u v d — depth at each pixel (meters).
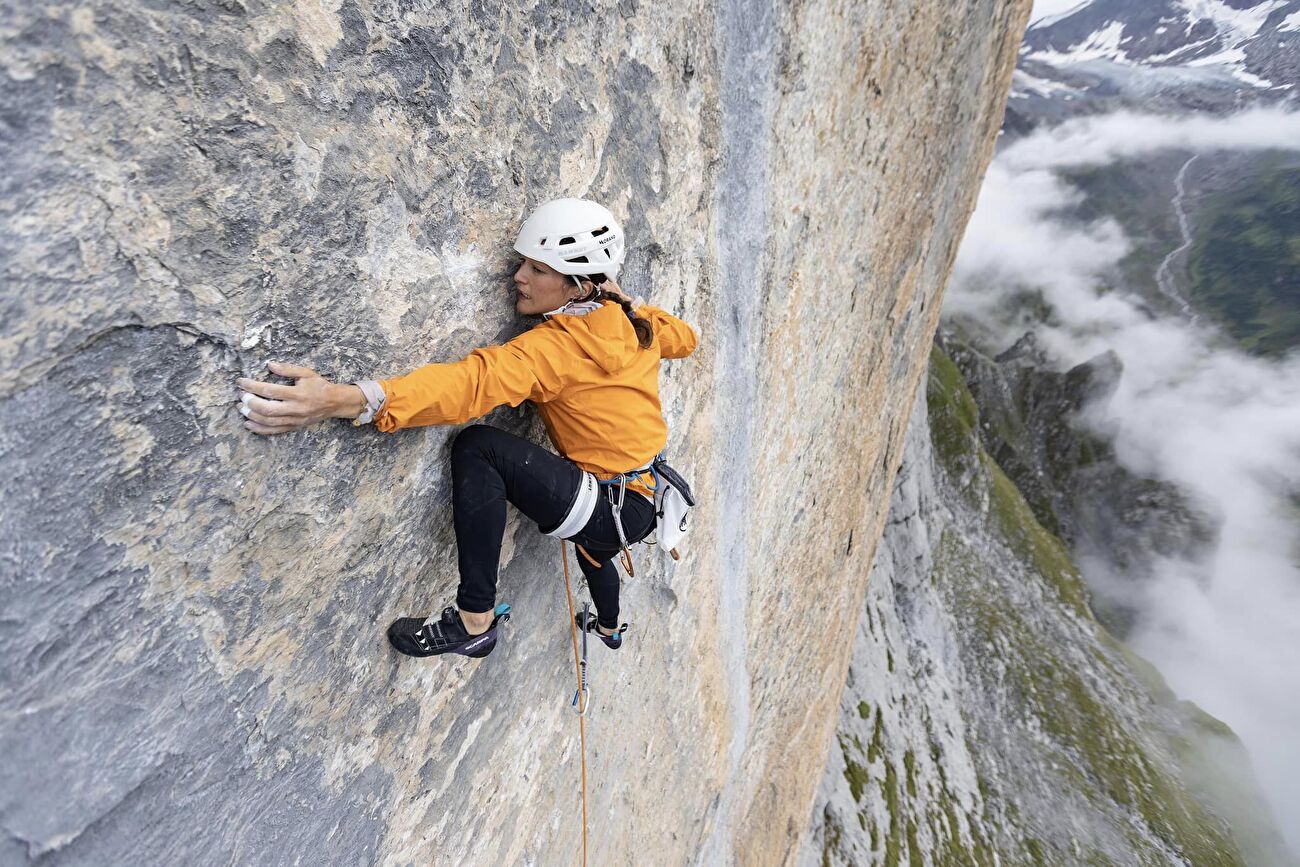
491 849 3.46
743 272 4.36
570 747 3.96
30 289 1.29
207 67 1.45
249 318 1.66
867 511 10.51
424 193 2.04
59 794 1.55
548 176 2.53
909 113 6.34
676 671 5.11
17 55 1.18
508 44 2.20
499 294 2.43
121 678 1.62
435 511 2.46
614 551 2.67
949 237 9.98
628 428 2.41
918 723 21.05
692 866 6.64
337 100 1.73
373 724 2.51
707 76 3.38
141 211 1.41
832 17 4.30
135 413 1.50
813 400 6.39
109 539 1.52
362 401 1.87
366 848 2.63
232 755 1.97
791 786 10.15
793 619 7.91
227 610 1.84
